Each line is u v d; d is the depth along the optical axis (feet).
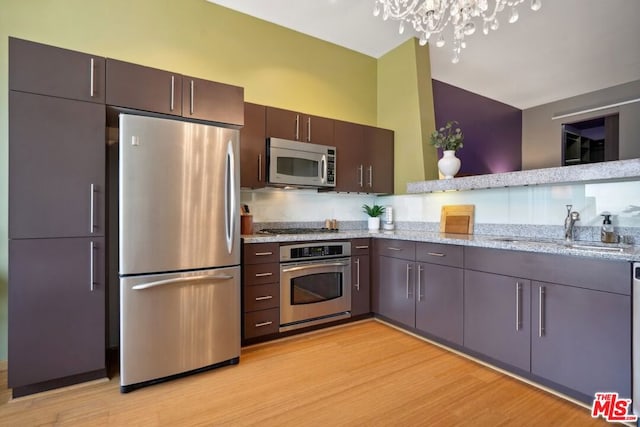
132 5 8.27
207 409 5.61
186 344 6.72
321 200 11.42
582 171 6.66
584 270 5.59
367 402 5.82
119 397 5.97
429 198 10.81
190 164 6.75
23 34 7.14
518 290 6.54
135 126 6.21
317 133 10.27
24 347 5.75
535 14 9.25
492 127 15.46
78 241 6.14
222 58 9.47
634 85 13.64
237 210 7.37
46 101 5.84
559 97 15.39
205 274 6.91
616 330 5.21
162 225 6.46
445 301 8.04
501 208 8.87
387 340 8.71
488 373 6.87
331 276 9.55
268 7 9.57
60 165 5.96
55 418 5.33
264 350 8.09
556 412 5.51
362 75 12.28
